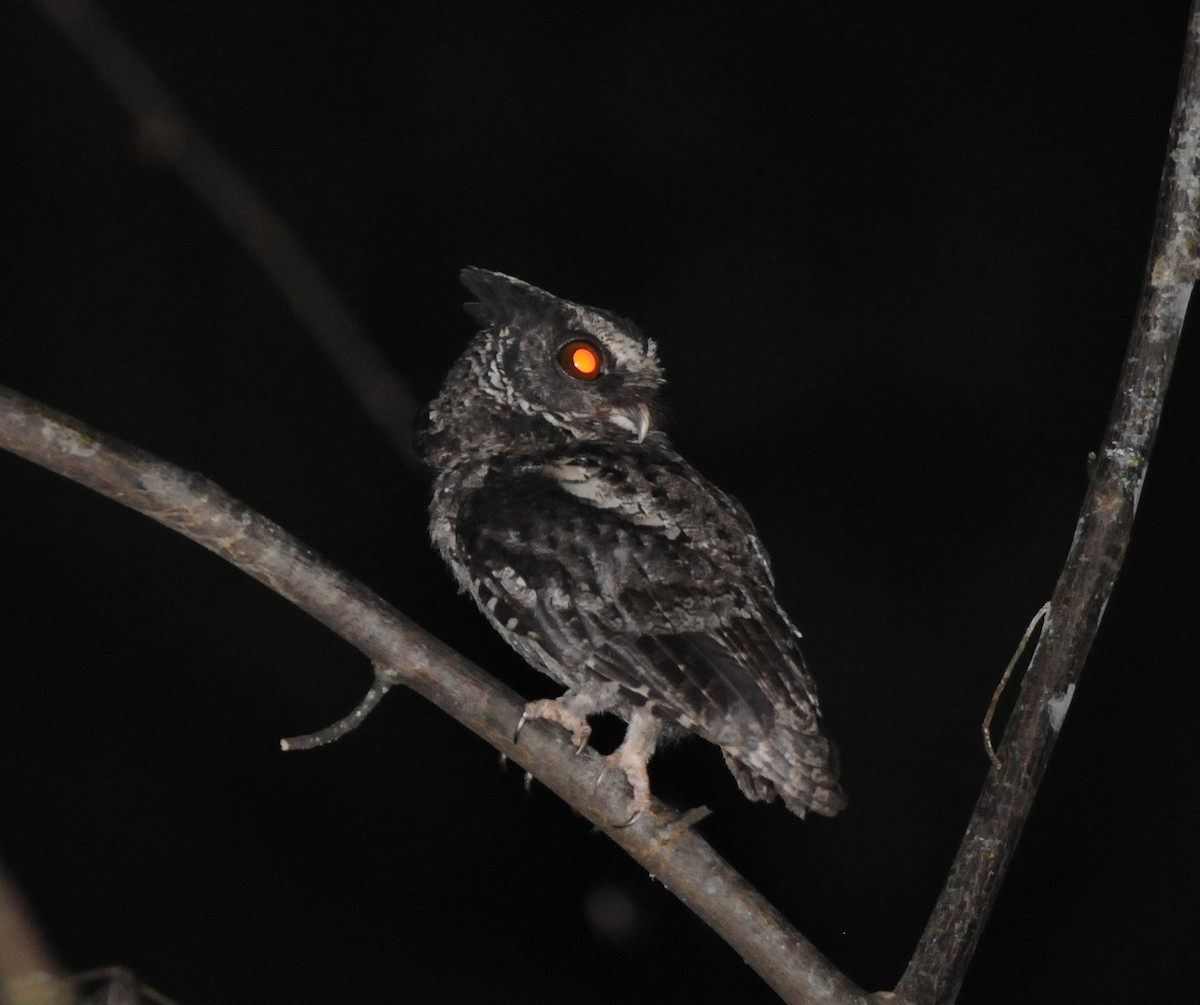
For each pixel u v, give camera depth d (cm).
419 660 591
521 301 776
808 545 1509
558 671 688
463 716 603
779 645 666
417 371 1543
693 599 665
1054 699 605
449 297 1568
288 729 1288
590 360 768
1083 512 614
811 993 581
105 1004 390
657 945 1118
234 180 908
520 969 1173
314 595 579
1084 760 1251
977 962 1188
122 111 1480
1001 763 606
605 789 607
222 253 1474
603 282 1620
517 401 770
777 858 1177
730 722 639
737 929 589
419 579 1330
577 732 630
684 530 693
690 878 593
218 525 568
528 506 704
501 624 691
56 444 553
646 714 642
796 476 1545
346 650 1311
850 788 1340
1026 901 1209
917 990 589
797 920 1177
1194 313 1349
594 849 1162
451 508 746
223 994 1194
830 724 1395
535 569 680
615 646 659
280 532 576
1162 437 1334
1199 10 598
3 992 254
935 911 600
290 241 934
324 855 1237
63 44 1476
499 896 1198
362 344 938
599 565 675
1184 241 601
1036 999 1180
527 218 1620
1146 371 607
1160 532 1312
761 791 664
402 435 941
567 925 1165
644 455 750
